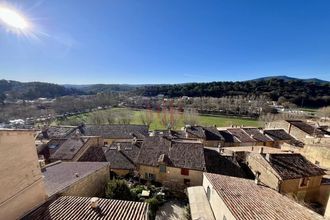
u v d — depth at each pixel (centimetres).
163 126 7475
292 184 2006
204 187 2062
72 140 3350
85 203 1209
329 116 7350
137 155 3028
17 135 1057
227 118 8238
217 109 9238
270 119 6906
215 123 7431
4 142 984
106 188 1878
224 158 2814
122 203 1226
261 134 4697
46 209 1133
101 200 1256
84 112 9744
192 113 7769
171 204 2225
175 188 2556
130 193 1902
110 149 3247
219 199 1488
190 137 4484
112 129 5200
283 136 4659
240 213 1199
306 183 2070
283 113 7588
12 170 1021
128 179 2675
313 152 2864
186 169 2550
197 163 2588
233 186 1662
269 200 1423
